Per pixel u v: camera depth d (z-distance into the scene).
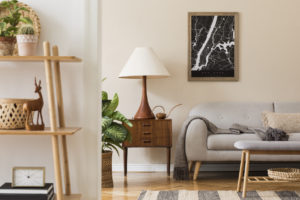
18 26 2.37
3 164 2.42
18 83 2.40
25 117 2.16
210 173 4.84
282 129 4.56
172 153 5.09
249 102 4.96
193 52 5.09
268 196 3.50
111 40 5.11
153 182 4.27
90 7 2.37
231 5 5.09
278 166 4.99
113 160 5.08
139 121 4.59
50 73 2.04
